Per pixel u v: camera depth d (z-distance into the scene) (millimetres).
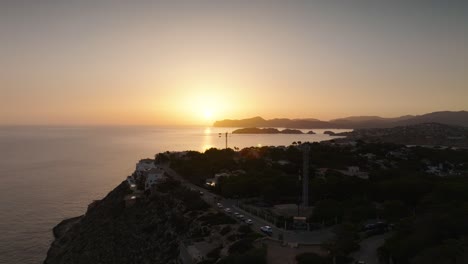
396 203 77375
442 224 53688
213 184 111000
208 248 62375
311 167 120500
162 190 106562
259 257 51031
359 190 94500
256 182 98188
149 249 76250
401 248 51125
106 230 95562
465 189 79062
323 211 74125
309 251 57031
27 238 109000
